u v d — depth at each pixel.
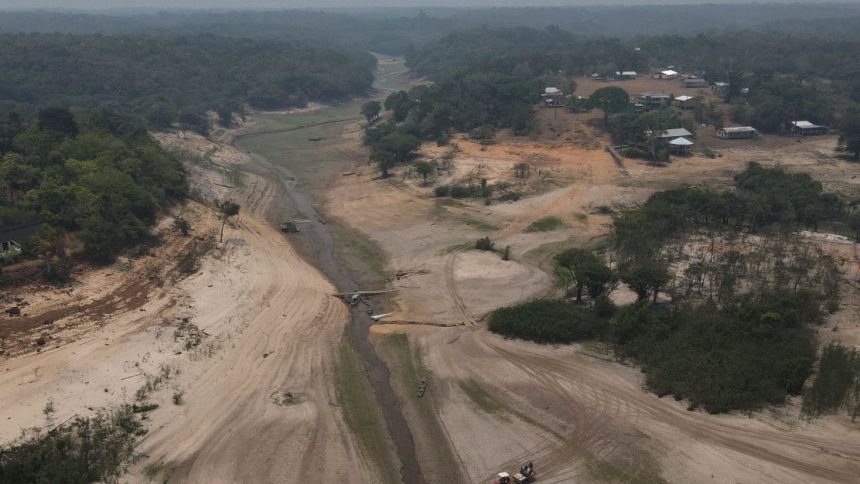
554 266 87.38
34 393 51.66
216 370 59.12
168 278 76.50
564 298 77.50
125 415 50.84
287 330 68.69
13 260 70.81
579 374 59.59
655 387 56.41
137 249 82.31
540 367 61.19
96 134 113.94
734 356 57.59
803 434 49.19
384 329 71.31
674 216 91.88
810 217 96.00
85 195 83.44
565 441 50.28
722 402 52.62
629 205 112.00
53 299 67.12
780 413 51.81
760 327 61.19
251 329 67.69
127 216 85.50
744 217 96.38
